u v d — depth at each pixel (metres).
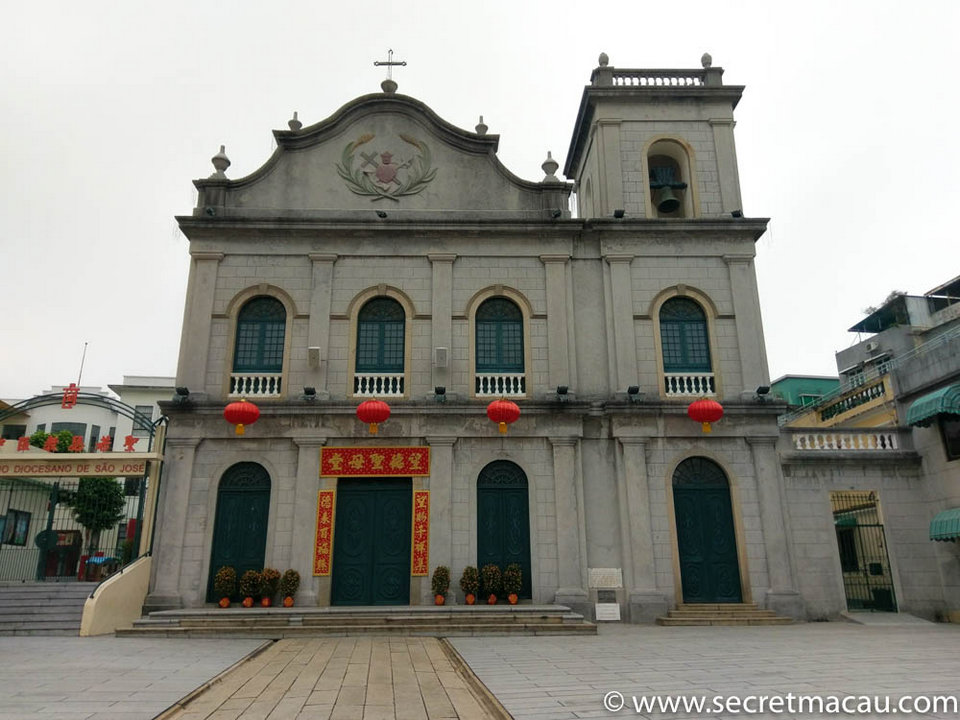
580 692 7.63
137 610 15.27
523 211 18.97
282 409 16.84
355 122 19.47
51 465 16.48
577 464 17.00
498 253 18.58
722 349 18.14
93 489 23.48
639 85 20.36
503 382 17.72
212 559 16.19
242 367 17.62
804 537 17.05
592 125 20.61
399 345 18.00
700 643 12.13
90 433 32.94
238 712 7.11
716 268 18.73
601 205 19.52
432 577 15.92
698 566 16.66
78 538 23.17
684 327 18.44
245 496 16.69
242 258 18.25
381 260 18.44
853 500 19.16
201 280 17.95
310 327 17.73
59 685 8.41
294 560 16.00
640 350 18.06
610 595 16.20
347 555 16.36
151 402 35.22
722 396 17.77
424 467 16.78
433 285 18.23
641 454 17.11
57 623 14.20
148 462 16.55
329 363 17.61
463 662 9.93
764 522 16.75
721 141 19.81
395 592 16.17
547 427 17.14
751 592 16.31
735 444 17.34
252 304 18.14
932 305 32.88
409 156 19.34
